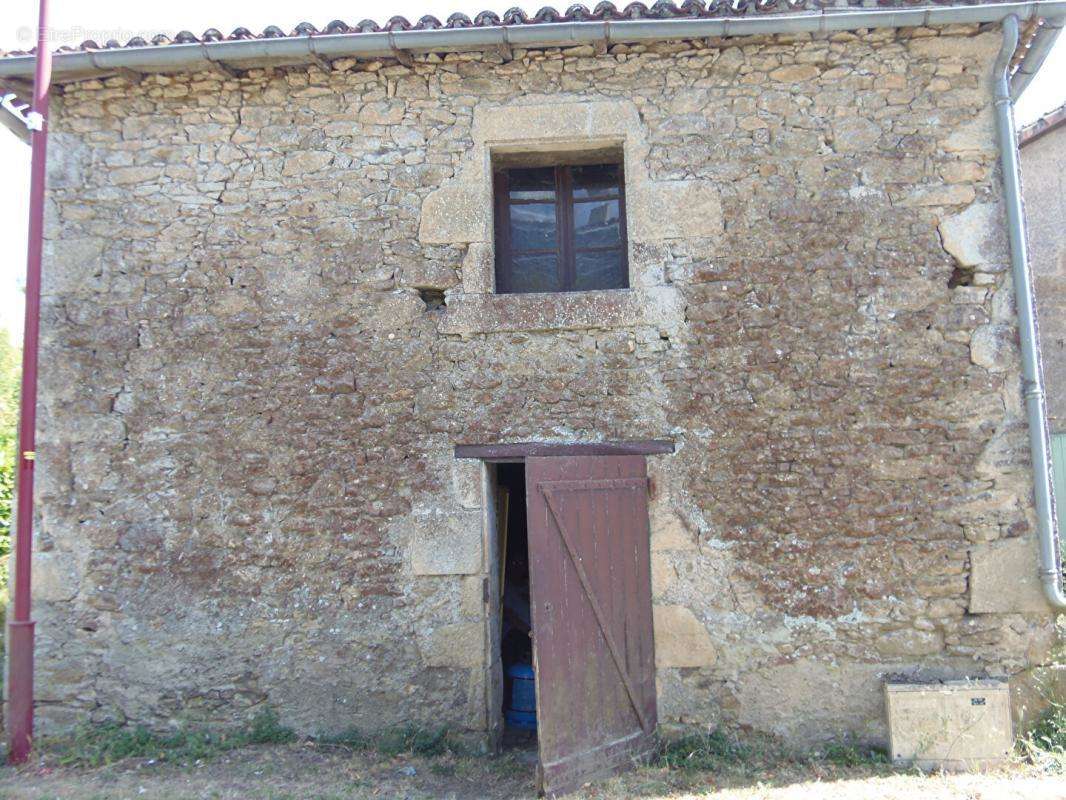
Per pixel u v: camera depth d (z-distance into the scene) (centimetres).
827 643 461
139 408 493
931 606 457
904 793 401
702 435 472
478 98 497
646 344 479
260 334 494
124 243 502
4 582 752
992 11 453
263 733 469
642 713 462
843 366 468
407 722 472
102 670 482
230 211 500
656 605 470
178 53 472
